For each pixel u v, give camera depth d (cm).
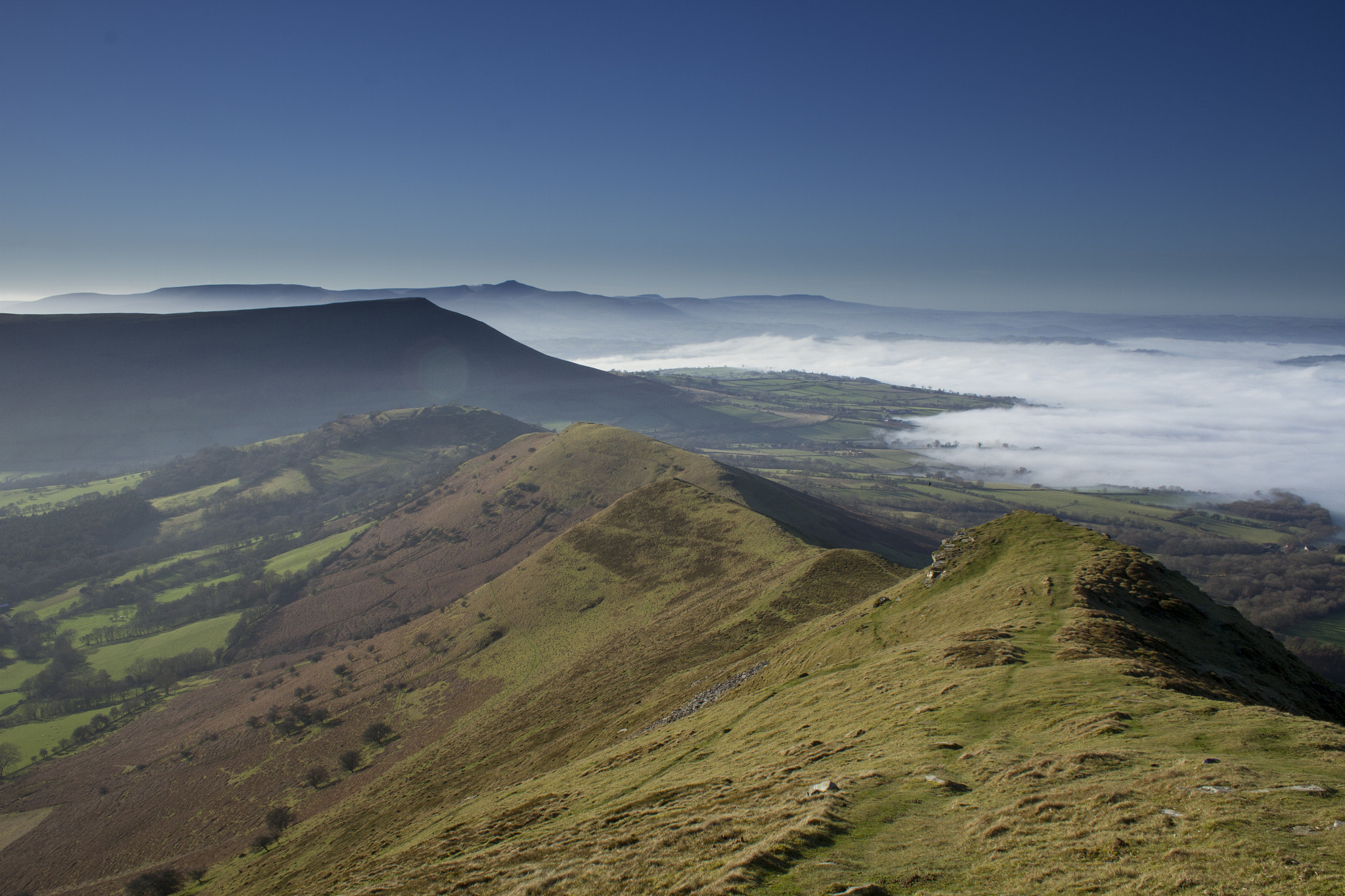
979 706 3188
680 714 6681
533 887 2373
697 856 2223
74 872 12300
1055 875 1650
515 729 10506
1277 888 1393
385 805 9662
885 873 1819
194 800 13888
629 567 17500
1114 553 5609
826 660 5881
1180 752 2291
